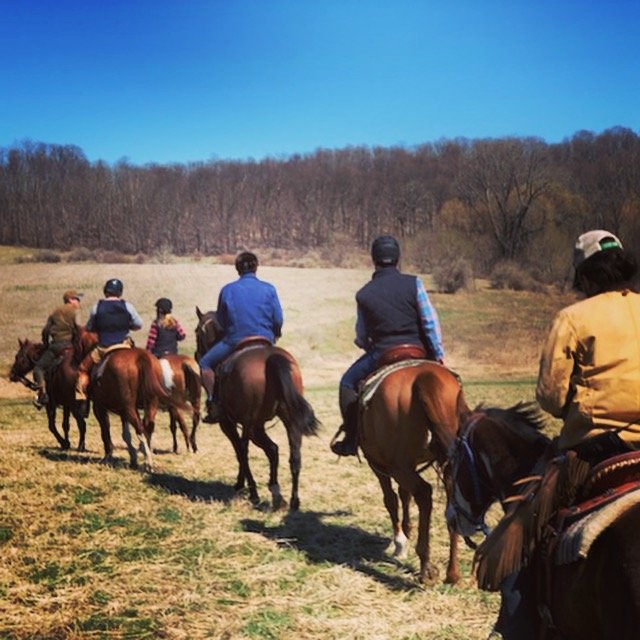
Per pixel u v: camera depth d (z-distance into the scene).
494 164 86.44
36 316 43.06
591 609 2.97
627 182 86.31
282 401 8.32
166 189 126.88
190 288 52.88
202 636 5.36
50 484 9.64
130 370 10.95
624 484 3.12
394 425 6.27
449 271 58.56
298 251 109.19
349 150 137.75
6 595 5.96
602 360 3.24
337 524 8.34
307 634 5.41
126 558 6.89
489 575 3.51
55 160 128.12
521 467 4.25
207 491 9.91
